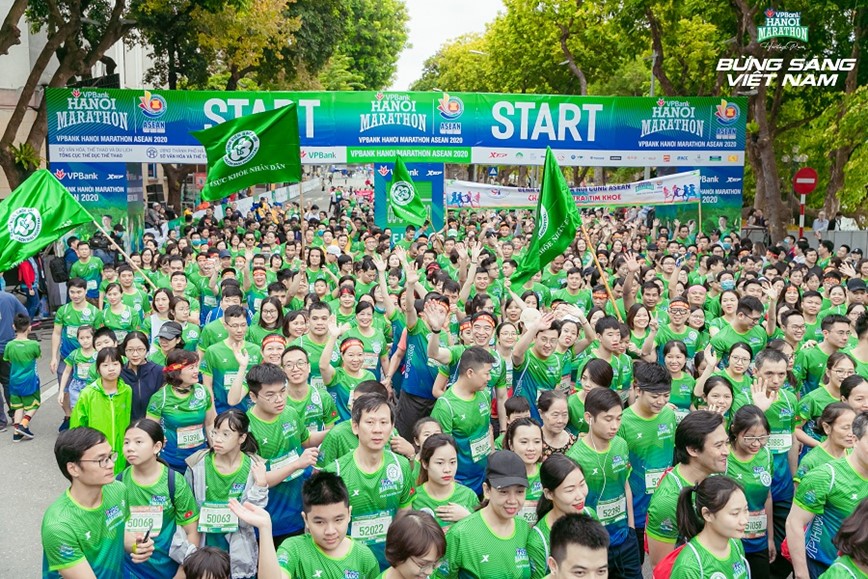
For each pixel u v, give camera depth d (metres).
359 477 5.78
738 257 17.41
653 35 26.48
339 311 11.59
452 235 19.92
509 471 4.88
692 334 10.48
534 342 8.67
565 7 32.62
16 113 21.30
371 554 5.04
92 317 11.98
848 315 10.57
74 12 21.69
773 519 7.18
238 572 6.12
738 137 23.28
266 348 8.16
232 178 12.56
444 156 22.53
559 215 10.25
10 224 9.84
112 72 32.59
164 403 7.76
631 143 22.95
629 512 6.59
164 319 11.23
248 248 18.08
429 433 5.99
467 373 6.98
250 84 38.09
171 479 5.92
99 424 7.85
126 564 5.79
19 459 10.73
